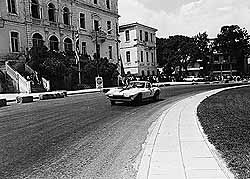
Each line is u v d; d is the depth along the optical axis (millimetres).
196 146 6059
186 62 69000
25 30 36125
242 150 5477
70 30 43406
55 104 17281
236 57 80875
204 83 49031
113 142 7109
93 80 40219
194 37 71500
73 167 5258
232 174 4352
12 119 11234
